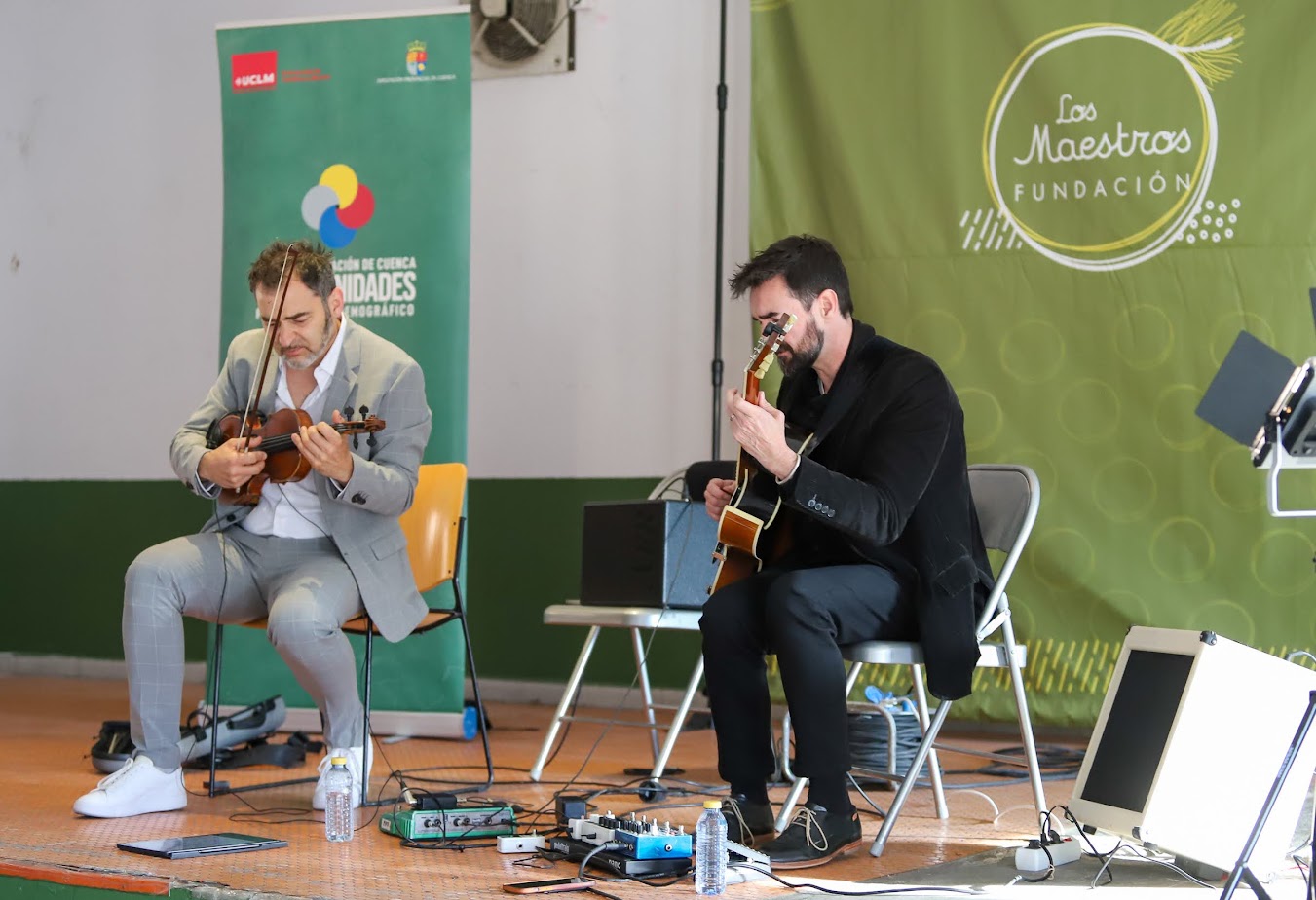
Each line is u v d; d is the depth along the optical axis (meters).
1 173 6.52
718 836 2.23
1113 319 4.46
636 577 3.39
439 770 3.69
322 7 5.93
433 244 4.45
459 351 4.42
